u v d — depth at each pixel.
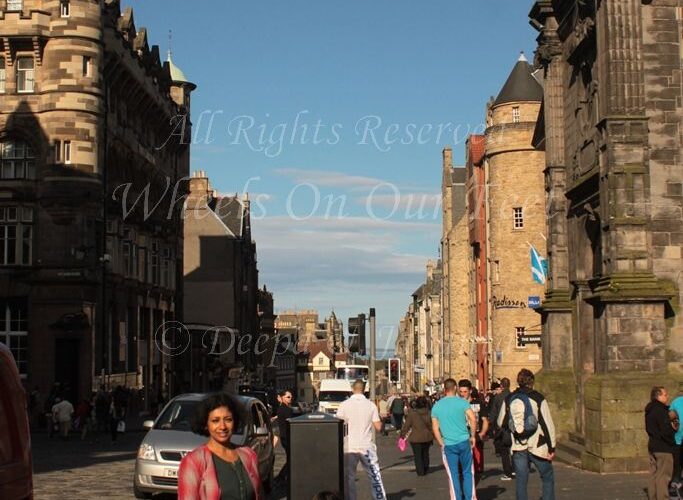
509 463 20.08
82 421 37.03
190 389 65.62
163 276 61.62
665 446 14.62
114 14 49.56
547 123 28.22
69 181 44.81
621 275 21.16
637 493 17.11
